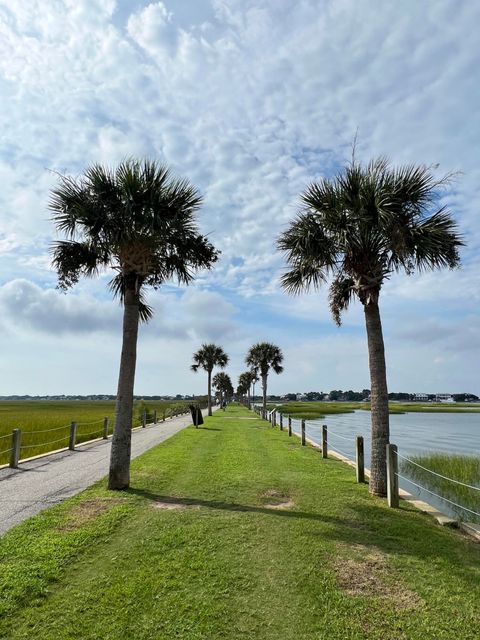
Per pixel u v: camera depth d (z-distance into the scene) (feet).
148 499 25.57
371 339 29.19
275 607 13.17
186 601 13.38
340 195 27.68
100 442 57.00
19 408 193.26
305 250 29.32
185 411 154.71
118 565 15.93
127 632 11.70
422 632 11.98
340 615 12.77
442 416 225.35
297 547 17.98
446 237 27.63
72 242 32.01
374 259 29.07
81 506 23.76
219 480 31.09
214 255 33.55
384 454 27.91
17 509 23.48
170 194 30.19
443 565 16.49
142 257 30.04
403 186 26.86
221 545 18.04
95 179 28.55
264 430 78.23
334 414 197.77
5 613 12.50
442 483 41.32
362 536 19.62
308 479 32.19
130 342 29.89
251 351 139.23
